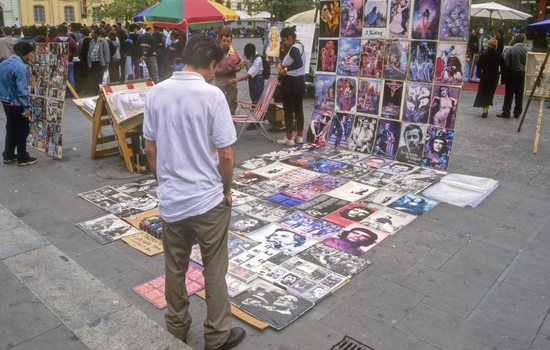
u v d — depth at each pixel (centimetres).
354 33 652
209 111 237
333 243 407
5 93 583
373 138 661
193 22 844
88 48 1138
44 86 646
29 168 604
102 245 404
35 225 441
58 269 355
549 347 278
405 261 378
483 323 300
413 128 621
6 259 370
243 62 777
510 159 639
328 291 333
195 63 240
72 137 754
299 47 676
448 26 567
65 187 539
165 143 243
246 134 785
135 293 334
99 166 614
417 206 484
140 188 535
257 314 307
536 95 744
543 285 344
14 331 284
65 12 4722
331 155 662
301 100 703
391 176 575
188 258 270
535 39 1148
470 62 1440
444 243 407
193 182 244
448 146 593
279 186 542
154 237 417
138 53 1261
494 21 1895
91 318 296
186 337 284
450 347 278
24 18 4541
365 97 660
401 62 615
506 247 400
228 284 341
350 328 295
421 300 325
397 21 608
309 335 288
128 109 572
